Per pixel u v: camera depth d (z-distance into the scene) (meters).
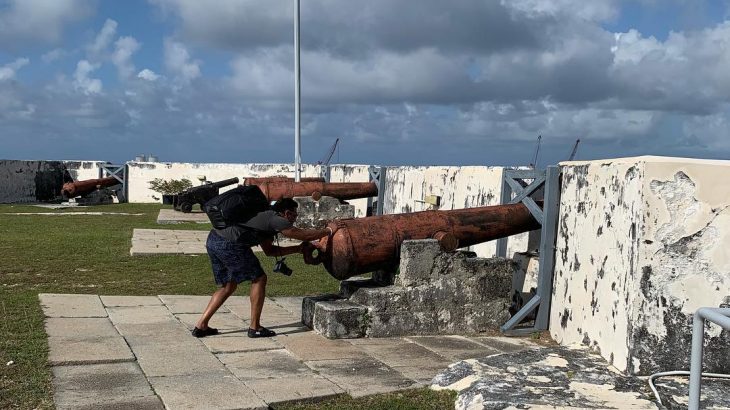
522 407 3.81
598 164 5.43
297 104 15.09
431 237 6.43
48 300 7.10
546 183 6.46
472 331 6.50
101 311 6.72
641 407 3.86
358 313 6.06
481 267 6.52
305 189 14.53
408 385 4.65
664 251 4.47
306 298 6.48
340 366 5.12
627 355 4.52
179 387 4.46
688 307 4.50
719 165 4.48
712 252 4.50
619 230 4.87
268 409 4.15
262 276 5.90
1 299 7.09
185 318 6.55
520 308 6.97
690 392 3.03
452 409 4.17
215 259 5.85
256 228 5.81
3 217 18.28
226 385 4.54
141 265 10.00
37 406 4.06
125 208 22.91
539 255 6.84
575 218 5.90
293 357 5.36
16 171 25.03
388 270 6.52
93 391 4.35
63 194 23.97
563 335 6.00
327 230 6.23
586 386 4.22
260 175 25.45
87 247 11.70
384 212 14.29
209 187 7.37
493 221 6.70
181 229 15.42
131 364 5.01
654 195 4.47
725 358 4.49
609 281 4.99
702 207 4.48
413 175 12.53
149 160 28.17
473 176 9.84
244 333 6.07
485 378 4.34
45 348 5.24
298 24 14.91
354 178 17.30
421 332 6.31
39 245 11.80
